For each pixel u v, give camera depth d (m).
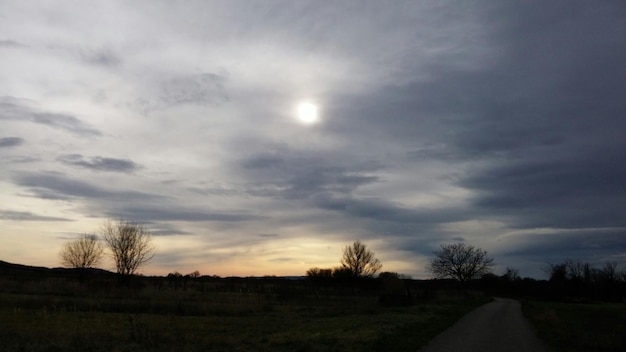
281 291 62.09
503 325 29.34
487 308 51.53
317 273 97.62
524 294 116.38
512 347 19.41
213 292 55.91
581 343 20.84
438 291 89.94
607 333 25.83
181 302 37.12
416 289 82.50
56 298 37.94
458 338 21.86
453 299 69.62
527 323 31.05
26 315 26.11
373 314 35.75
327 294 65.62
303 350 16.42
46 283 50.00
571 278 117.44
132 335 18.14
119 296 44.19
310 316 33.50
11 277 62.38
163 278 79.56
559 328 27.53
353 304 50.06
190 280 81.75
